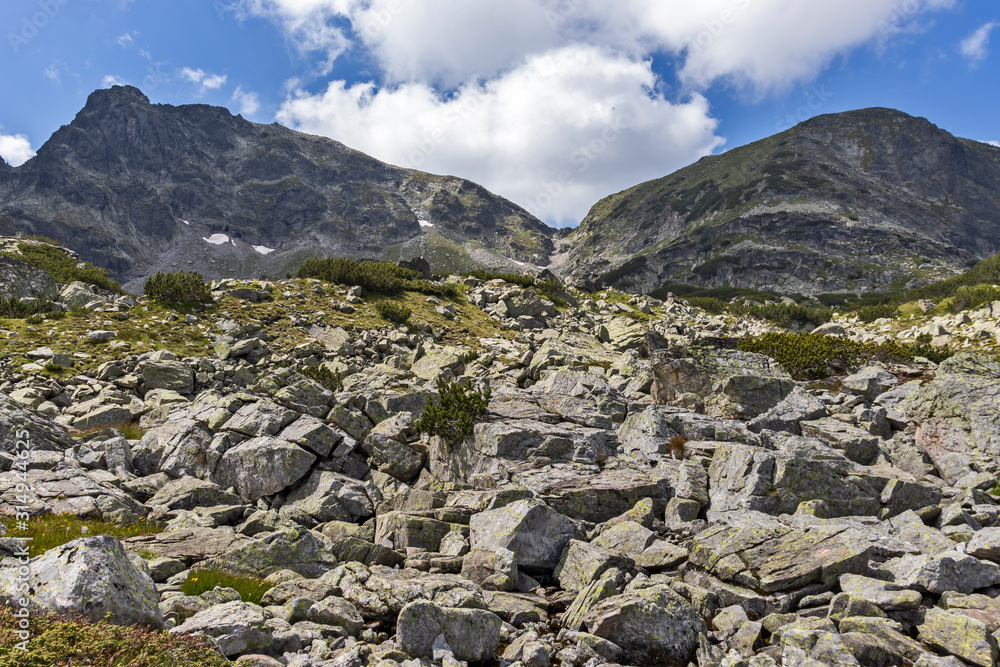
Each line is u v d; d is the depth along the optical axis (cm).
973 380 1806
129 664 604
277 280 5591
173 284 4303
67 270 5288
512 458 1608
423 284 6238
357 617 875
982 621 789
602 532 1269
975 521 1248
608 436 1769
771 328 7012
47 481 1364
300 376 2242
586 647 816
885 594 871
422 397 2036
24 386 2597
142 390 2752
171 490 1495
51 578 692
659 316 7050
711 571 1042
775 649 794
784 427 1892
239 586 955
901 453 1720
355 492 1516
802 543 1041
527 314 5959
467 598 920
